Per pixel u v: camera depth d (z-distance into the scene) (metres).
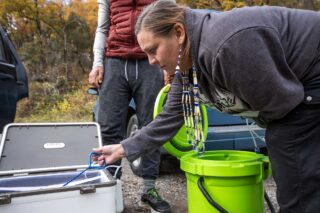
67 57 13.77
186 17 1.12
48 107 10.44
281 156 1.17
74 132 1.85
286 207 1.17
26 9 13.60
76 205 1.20
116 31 1.98
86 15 14.04
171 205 2.23
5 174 1.51
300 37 1.10
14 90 3.08
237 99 1.19
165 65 1.22
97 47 2.10
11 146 1.70
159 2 1.15
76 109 10.24
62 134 1.82
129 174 3.10
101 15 2.12
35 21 14.02
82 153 1.74
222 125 2.71
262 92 1.04
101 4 2.12
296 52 1.09
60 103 10.53
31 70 12.55
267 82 1.02
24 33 13.97
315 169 1.10
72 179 1.44
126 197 2.39
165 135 1.49
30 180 1.49
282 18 1.11
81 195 1.21
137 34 1.19
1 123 2.85
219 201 1.34
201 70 1.14
